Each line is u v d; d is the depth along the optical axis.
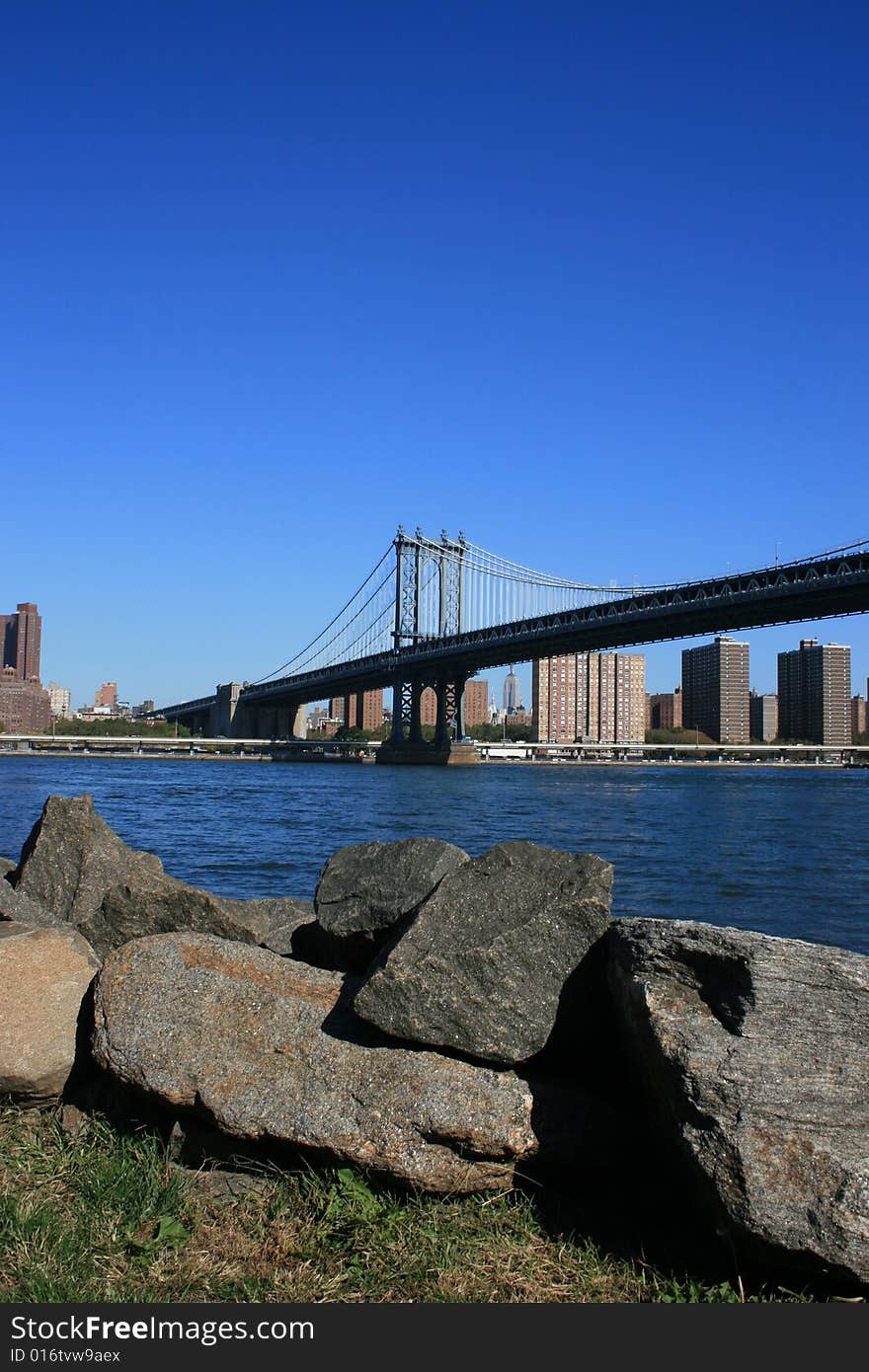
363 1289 4.48
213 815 51.81
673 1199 5.23
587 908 5.64
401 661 150.88
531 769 154.38
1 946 6.28
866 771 182.00
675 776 132.88
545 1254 4.82
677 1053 4.83
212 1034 5.66
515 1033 5.45
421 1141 5.16
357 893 6.82
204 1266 4.61
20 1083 5.90
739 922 19.80
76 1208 5.02
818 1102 4.62
